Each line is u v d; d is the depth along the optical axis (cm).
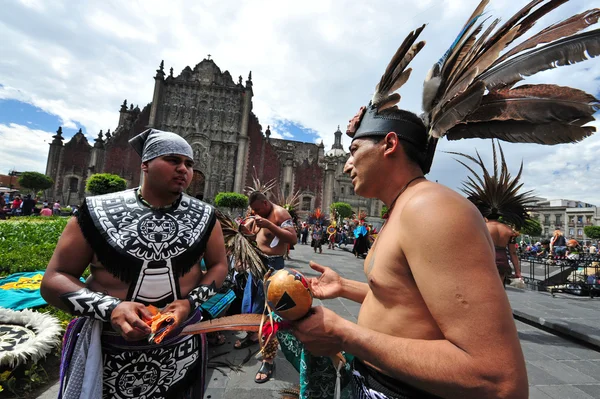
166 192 145
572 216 5428
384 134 101
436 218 73
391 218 97
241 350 336
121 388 134
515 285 423
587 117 79
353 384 112
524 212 386
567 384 297
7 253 552
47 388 242
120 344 134
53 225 1016
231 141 4078
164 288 140
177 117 3984
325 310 88
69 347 137
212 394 251
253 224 366
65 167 3981
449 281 68
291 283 86
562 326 441
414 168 102
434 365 68
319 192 4506
